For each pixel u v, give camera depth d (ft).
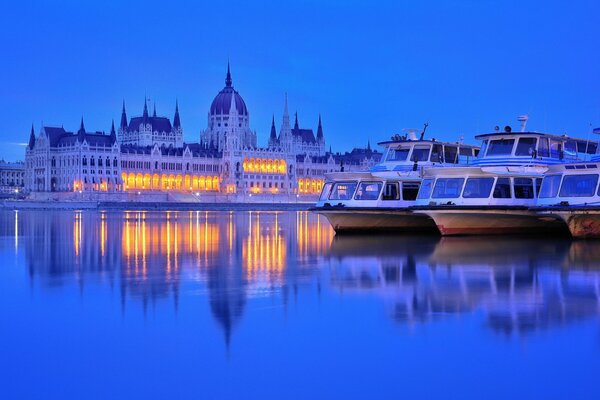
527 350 60.54
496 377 53.83
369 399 49.98
